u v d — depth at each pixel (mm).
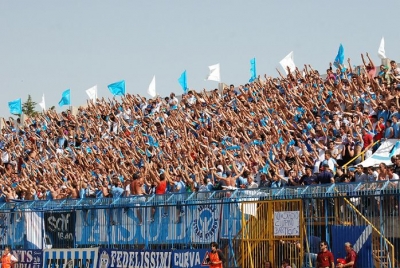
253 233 26297
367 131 31875
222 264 26469
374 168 27516
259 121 39188
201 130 40938
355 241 23609
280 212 25672
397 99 32875
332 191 24562
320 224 24719
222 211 27203
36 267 32188
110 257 29938
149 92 52188
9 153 48906
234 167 31016
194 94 46250
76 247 31203
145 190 32531
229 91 45094
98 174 38812
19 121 56750
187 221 28203
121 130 46969
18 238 33250
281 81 43156
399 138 30656
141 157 39219
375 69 40219
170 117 44656
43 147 48594
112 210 30328
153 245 29031
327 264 22984
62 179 40750
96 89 55594
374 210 23516
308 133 35031
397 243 22859
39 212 32594
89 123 49781
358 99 36406
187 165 35344
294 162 31734
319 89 40062
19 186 38500
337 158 31141
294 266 25078
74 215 31391
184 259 27703
